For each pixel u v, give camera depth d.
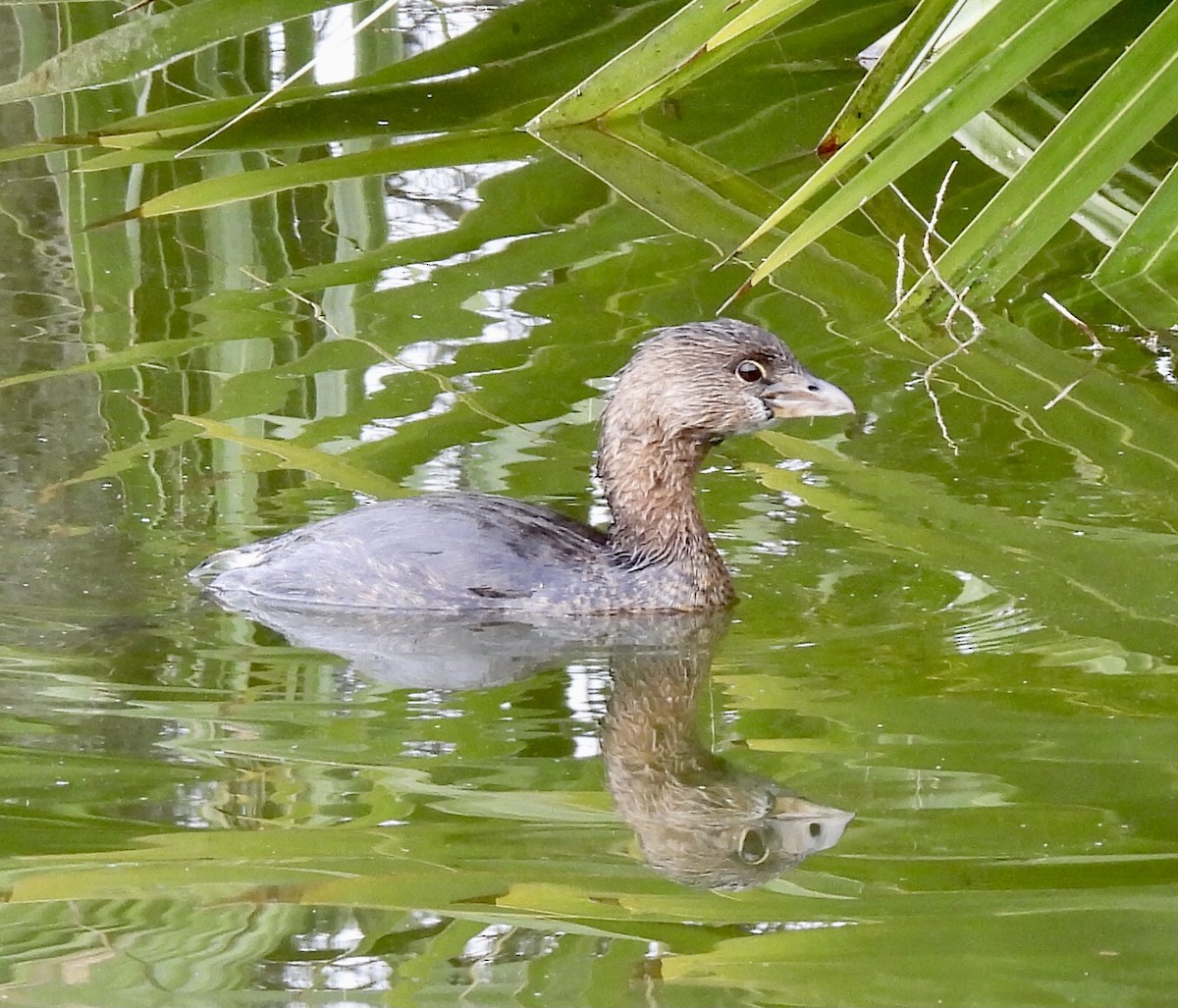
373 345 14.95
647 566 11.75
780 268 16.67
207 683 10.37
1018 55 12.21
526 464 13.16
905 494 12.90
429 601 11.55
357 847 8.38
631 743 9.54
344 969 7.33
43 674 10.39
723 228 17.58
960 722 9.71
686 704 10.09
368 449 13.34
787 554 12.19
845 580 11.76
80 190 18.56
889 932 7.59
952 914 7.70
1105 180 14.25
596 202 18.14
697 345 11.98
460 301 15.82
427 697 10.23
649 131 20.20
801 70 21.91
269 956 7.30
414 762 9.30
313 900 7.87
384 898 7.90
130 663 10.60
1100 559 11.80
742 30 12.50
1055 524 12.34
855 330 15.55
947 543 12.14
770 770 9.22
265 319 15.51
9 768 9.17
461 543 11.67
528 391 14.16
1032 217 14.62
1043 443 13.62
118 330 15.30
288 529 12.23
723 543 12.34
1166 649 10.55
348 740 9.61
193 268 16.64
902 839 8.41
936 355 15.13
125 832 8.52
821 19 21.77
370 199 18.23
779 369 12.06
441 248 17.00
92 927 7.66
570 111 19.56
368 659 10.84
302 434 13.52
